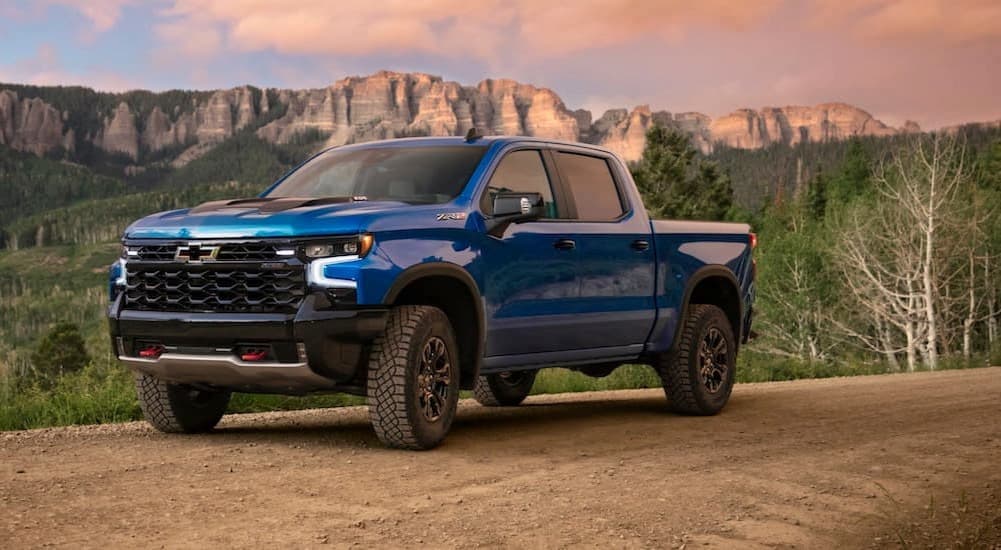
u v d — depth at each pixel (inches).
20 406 349.7
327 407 393.1
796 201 4534.9
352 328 233.6
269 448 249.0
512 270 269.9
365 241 234.5
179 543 149.9
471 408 395.2
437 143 291.6
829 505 198.1
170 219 255.3
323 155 311.9
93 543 149.1
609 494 199.5
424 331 244.5
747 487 211.3
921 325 1728.6
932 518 191.5
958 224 1718.8
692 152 3016.7
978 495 212.8
